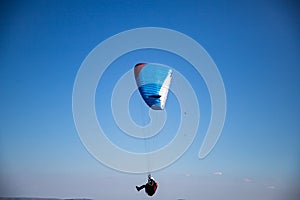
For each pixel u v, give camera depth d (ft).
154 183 72.13
